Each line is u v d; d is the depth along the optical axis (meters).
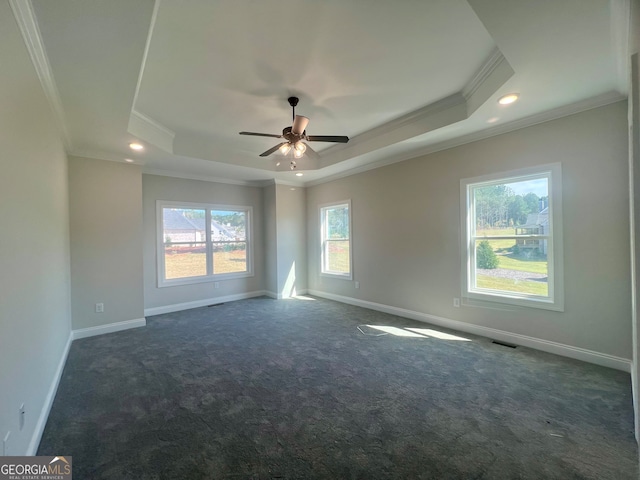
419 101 3.30
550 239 3.19
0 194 1.40
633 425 1.97
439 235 4.21
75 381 2.70
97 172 4.09
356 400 2.34
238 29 2.06
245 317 4.83
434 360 3.07
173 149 4.16
